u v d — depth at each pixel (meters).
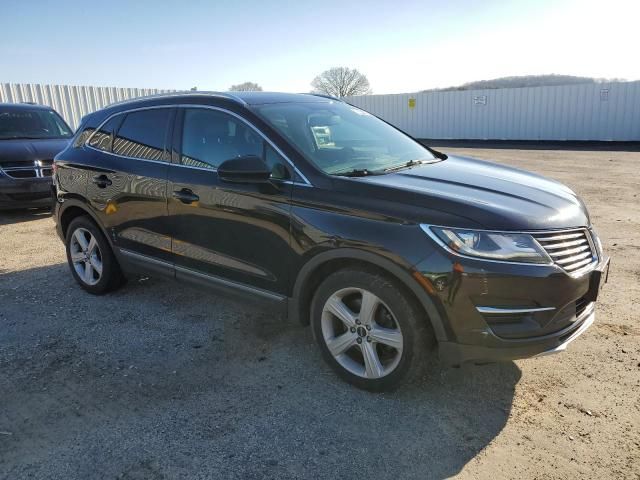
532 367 3.51
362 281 3.10
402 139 4.45
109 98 19.41
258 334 4.12
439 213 2.86
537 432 2.85
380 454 2.71
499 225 2.78
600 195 9.81
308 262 3.28
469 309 2.79
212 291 3.98
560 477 2.51
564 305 2.86
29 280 5.50
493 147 22.48
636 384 3.27
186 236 3.99
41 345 3.99
